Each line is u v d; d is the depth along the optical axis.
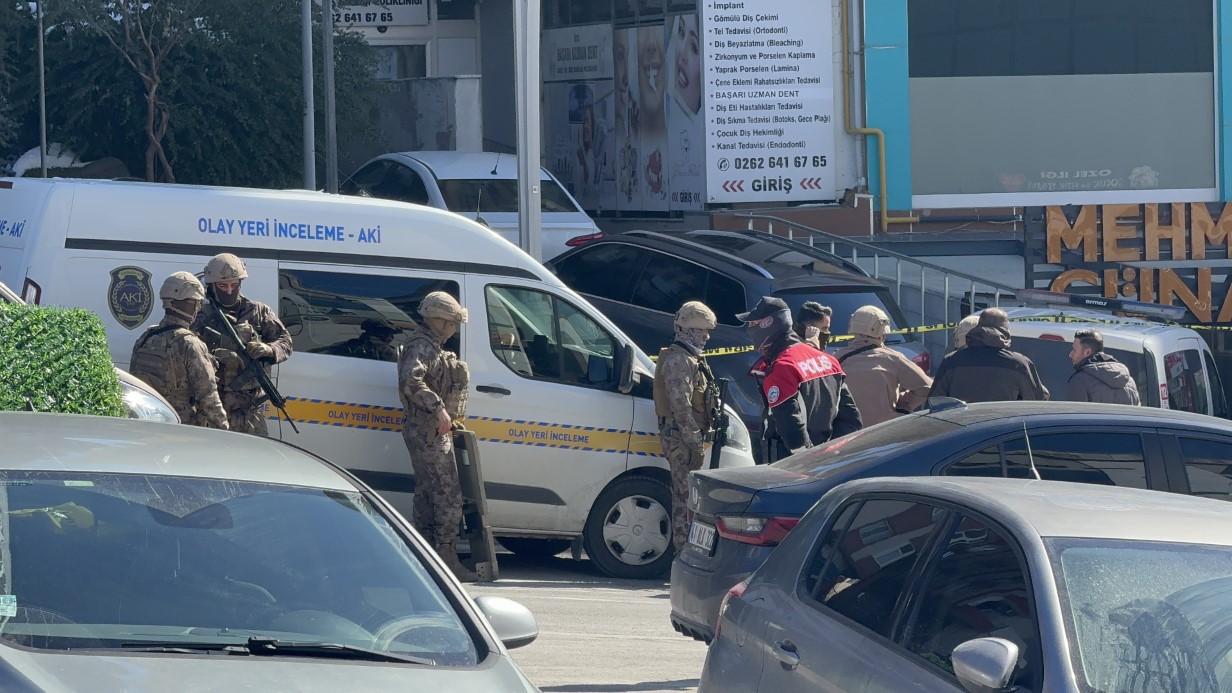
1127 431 17.78
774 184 54.72
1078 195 57.66
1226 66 58.06
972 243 55.88
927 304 50.25
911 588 11.52
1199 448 17.89
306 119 53.16
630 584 26.02
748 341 33.19
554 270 38.69
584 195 63.75
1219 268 56.03
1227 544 11.13
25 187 24.55
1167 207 56.25
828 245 54.19
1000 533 11.10
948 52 56.22
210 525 10.20
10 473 10.07
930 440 17.61
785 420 23.73
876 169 55.69
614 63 60.50
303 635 9.62
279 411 24.47
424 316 24.27
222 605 9.62
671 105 56.44
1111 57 57.50
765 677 12.59
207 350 22.33
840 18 54.88
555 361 26.34
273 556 10.16
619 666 19.03
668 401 25.70
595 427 26.31
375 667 9.35
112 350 23.89
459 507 24.38
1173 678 9.77
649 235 37.50
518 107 34.81
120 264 24.00
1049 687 9.59
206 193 24.73
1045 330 33.41
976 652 9.68
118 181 24.89
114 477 10.35
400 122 67.69
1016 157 57.16
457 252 25.86
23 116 61.03
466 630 10.15
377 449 25.12
